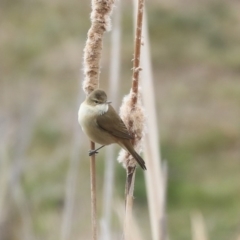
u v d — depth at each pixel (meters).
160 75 22.69
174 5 27.08
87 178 13.11
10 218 7.36
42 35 24.39
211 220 13.34
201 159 16.69
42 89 19.91
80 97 6.90
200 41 24.95
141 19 4.37
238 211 13.54
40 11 26.19
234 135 17.98
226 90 21.20
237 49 24.27
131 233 4.64
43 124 17.53
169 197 14.55
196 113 19.69
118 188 13.23
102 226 5.54
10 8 26.56
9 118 9.26
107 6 4.39
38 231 9.84
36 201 10.91
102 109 4.96
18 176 7.29
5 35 24.47
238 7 27.42
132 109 4.64
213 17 26.31
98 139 5.00
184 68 23.09
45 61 22.36
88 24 25.17
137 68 4.52
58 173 14.23
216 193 14.56
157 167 5.27
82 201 11.25
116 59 6.72
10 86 18.52
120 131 4.63
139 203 13.90
